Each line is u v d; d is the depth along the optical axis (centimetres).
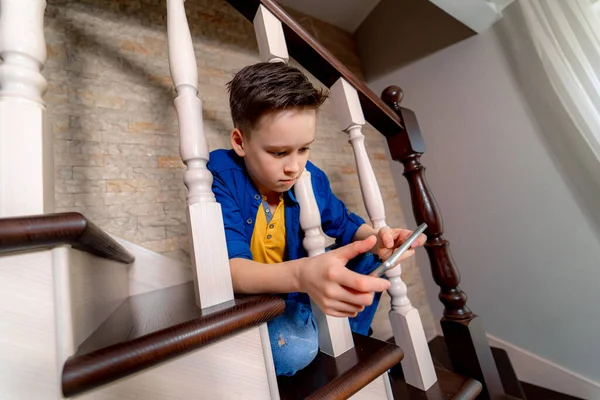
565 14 98
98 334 30
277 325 47
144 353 25
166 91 103
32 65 31
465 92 133
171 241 91
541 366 115
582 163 101
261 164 48
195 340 28
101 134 88
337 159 146
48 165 31
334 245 76
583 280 104
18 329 22
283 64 51
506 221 122
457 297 74
